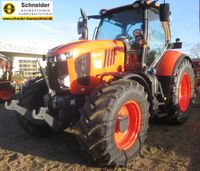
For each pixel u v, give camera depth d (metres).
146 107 4.25
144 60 4.97
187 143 4.82
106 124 3.60
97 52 4.52
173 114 5.67
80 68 4.39
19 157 4.29
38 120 4.65
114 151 3.74
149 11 5.30
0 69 10.73
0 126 6.14
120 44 4.86
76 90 4.36
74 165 3.97
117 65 4.78
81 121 3.70
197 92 8.07
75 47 4.39
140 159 4.16
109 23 5.65
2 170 3.87
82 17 5.74
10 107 4.38
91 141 3.62
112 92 3.79
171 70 5.52
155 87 4.99
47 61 4.58
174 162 4.04
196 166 3.91
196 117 6.64
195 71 8.26
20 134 5.49
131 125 4.15
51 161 4.13
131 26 5.33
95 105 3.69
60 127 4.32
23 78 13.02
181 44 5.99
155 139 5.02
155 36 5.46
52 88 4.53
